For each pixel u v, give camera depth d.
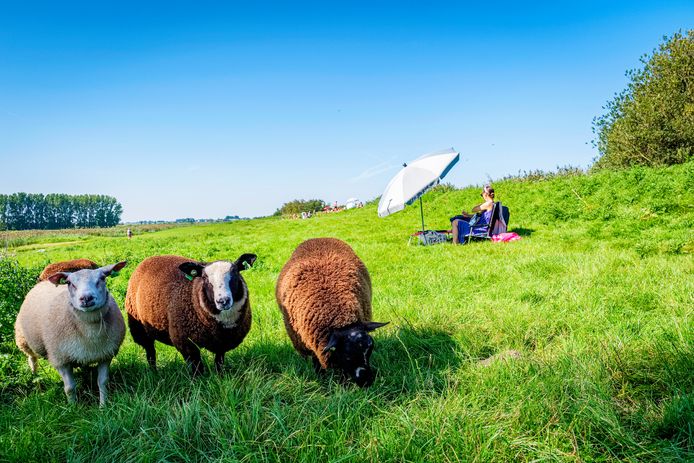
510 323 5.59
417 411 3.46
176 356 5.63
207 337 4.69
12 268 6.61
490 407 3.51
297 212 65.06
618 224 12.22
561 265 8.34
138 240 33.34
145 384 4.45
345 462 2.91
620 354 4.13
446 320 6.01
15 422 3.75
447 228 17.50
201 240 27.16
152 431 3.38
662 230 10.55
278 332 6.14
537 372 3.90
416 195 11.94
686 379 3.57
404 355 5.02
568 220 14.56
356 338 4.15
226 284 4.42
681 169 15.68
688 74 19.88
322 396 3.88
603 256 8.54
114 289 9.59
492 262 9.39
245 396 3.78
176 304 4.74
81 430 3.44
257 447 3.16
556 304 6.23
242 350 5.54
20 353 5.54
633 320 5.26
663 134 19.33
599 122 23.08
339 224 25.25
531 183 21.67
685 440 2.96
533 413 3.30
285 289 4.96
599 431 3.14
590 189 16.78
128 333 7.05
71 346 4.26
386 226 20.48
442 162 12.39
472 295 7.29
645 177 15.76
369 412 3.63
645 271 7.15
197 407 3.49
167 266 5.27
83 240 42.78
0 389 4.55
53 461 3.14
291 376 4.39
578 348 4.50
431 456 2.91
